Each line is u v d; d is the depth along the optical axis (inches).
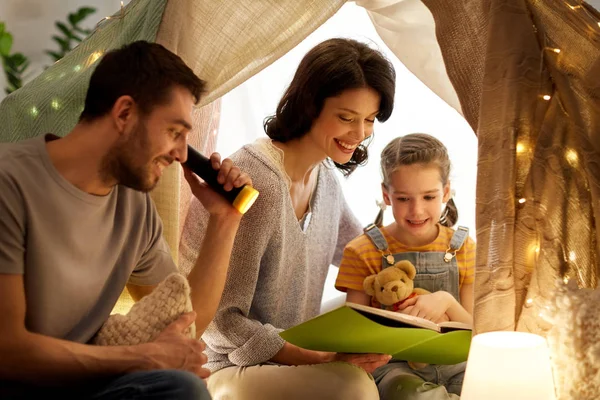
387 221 97.7
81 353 51.7
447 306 73.0
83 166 54.2
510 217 61.6
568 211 63.1
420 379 70.8
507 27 64.6
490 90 63.8
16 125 72.0
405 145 76.5
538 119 63.7
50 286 53.6
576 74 64.8
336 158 72.7
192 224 72.7
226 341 69.3
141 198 60.9
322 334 61.9
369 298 77.9
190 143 75.2
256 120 92.7
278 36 69.6
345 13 92.0
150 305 56.9
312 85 70.4
